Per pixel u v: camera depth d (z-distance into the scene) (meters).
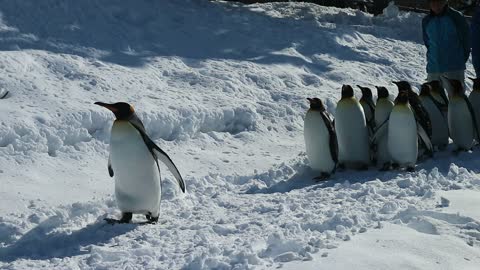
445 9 15.74
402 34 25.30
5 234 9.14
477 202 10.12
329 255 7.89
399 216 9.49
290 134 15.55
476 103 14.27
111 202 10.53
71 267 7.84
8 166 11.46
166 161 9.69
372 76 20.05
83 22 18.14
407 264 7.74
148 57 17.62
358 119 12.53
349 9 28.55
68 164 12.13
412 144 12.32
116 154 9.38
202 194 11.28
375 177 12.18
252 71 18.11
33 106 13.33
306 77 18.75
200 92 16.23
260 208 10.23
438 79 15.84
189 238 8.83
